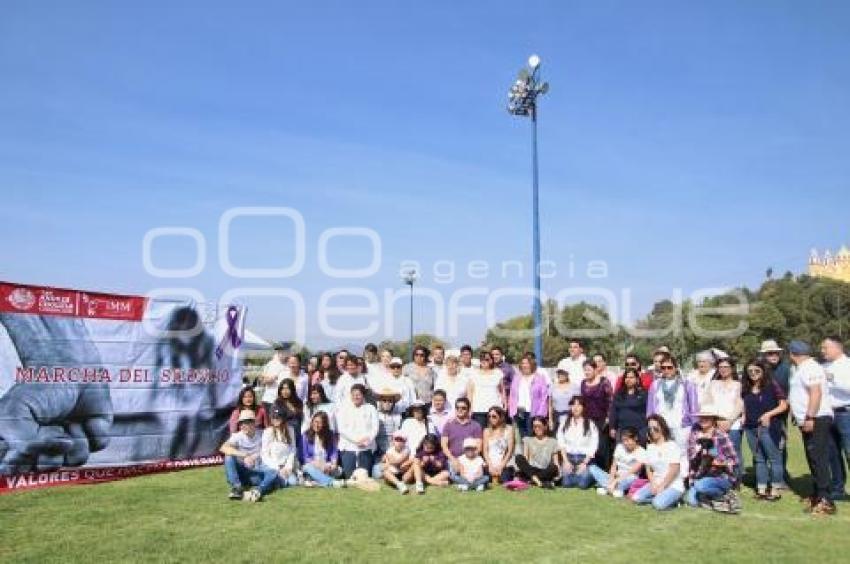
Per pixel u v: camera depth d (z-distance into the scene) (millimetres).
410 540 6602
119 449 10172
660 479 8430
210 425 11367
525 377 11211
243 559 5898
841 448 8719
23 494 8734
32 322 9406
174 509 7883
